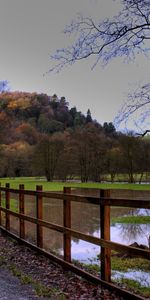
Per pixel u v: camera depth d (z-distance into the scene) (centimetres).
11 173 8012
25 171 8112
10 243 988
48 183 6888
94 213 2758
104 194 582
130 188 5703
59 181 7694
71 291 578
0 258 804
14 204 2928
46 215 2508
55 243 1304
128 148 5441
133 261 1024
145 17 782
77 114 9044
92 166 7362
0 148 6375
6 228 1135
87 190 5425
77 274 660
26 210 2672
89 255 1146
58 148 7788
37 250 848
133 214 2748
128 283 759
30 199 3753
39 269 714
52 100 9488
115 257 1078
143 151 5581
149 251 473
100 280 592
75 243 1384
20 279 636
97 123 7594
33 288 583
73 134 7881
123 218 2450
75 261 923
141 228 1969
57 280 640
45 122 9019
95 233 1711
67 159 7681
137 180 6738
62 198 719
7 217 1135
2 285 600
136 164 6053
